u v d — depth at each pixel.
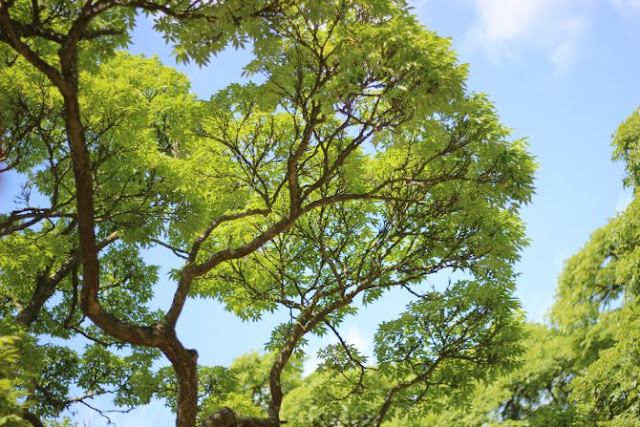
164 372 15.08
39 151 13.37
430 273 12.92
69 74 8.15
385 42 8.86
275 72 9.56
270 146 12.53
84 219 8.66
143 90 16.03
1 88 10.51
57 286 15.97
